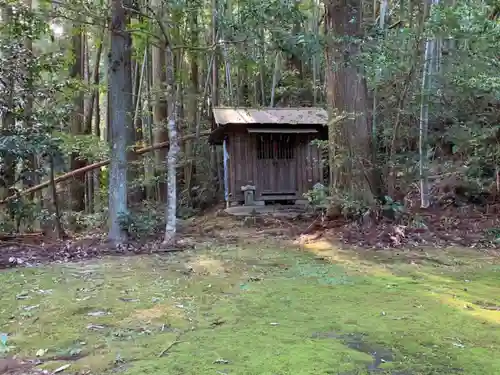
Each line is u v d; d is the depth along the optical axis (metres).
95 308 3.71
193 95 13.75
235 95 16.12
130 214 7.57
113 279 4.86
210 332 3.08
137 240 7.50
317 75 16.23
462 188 9.02
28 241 7.50
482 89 7.56
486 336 2.93
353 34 7.27
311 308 3.66
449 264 5.42
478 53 7.27
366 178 7.67
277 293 4.16
